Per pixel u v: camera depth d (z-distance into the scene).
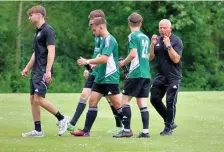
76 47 79.00
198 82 77.19
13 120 26.25
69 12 80.31
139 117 28.25
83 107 22.61
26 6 77.75
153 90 22.75
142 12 78.81
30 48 75.12
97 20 21.06
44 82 21.00
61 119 21.45
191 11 77.38
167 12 78.38
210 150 18.05
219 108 32.56
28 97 38.12
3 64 71.69
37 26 21.05
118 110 21.83
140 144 19.20
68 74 74.50
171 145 19.05
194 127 24.56
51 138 20.70
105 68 21.33
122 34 78.69
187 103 35.28
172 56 21.91
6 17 75.56
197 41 78.94
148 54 21.47
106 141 19.89
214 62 79.69
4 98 37.16
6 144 19.08
